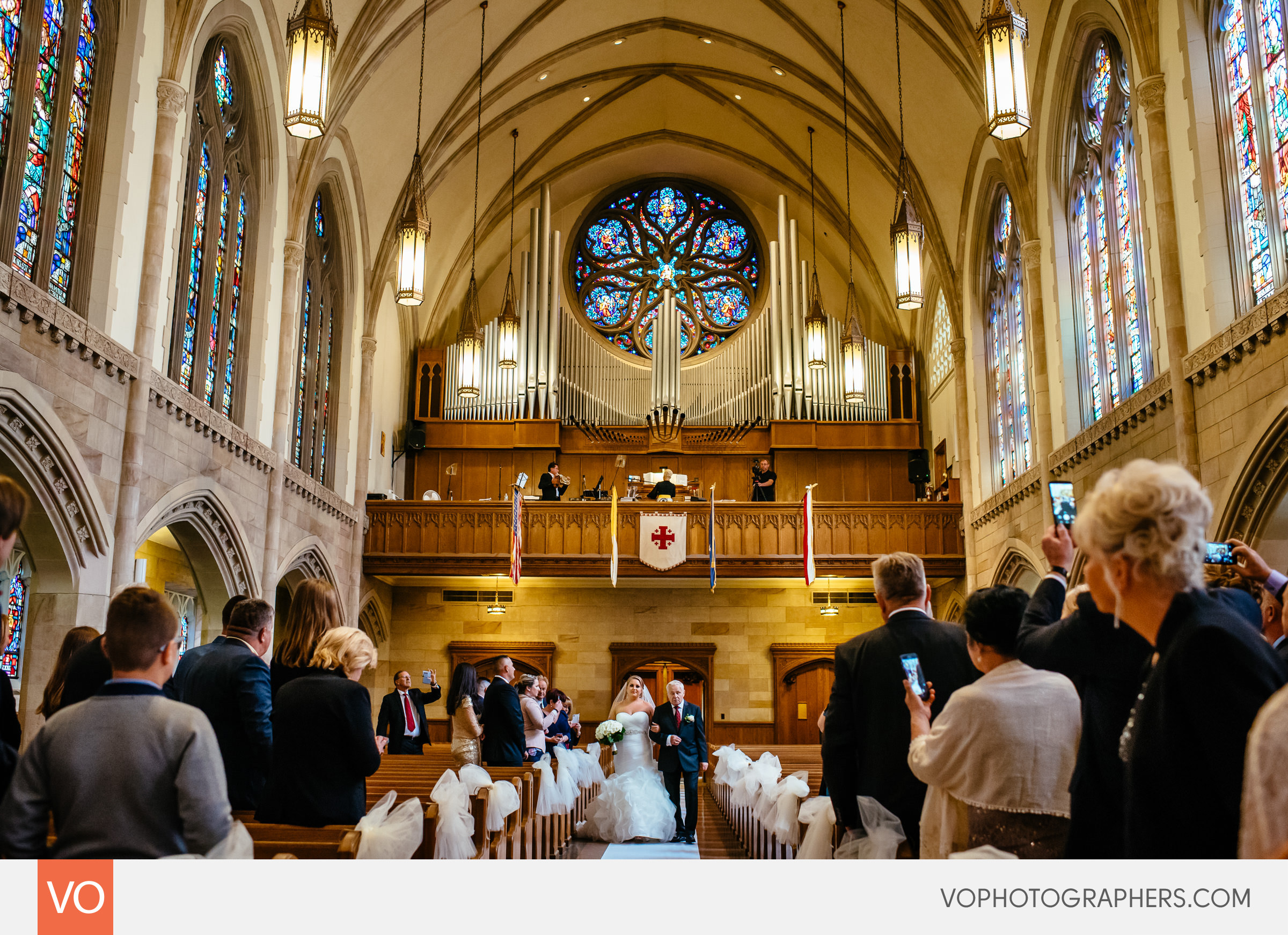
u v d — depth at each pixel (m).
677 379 24.94
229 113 15.46
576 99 23.95
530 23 20.42
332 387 20.03
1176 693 2.29
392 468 23.38
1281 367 10.62
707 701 22.92
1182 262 12.95
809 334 21.45
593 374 25.42
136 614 3.31
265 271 16.38
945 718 3.56
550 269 25.16
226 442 14.56
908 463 24.17
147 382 12.16
